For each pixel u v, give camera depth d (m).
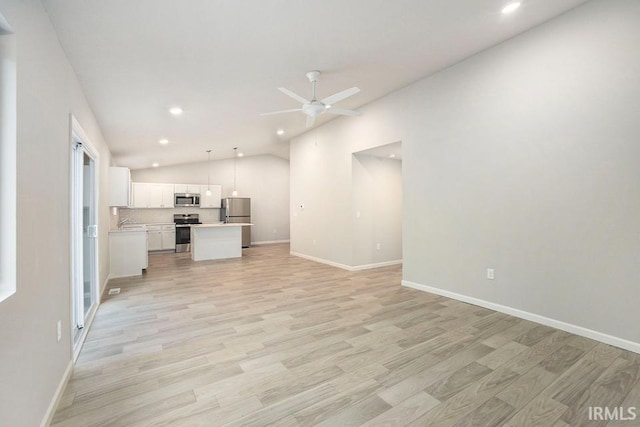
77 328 2.97
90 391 2.03
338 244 6.18
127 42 2.62
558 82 2.96
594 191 2.74
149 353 2.56
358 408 1.84
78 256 3.02
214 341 2.79
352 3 2.43
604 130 2.68
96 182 3.91
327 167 6.40
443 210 4.09
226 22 2.52
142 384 2.11
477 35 3.18
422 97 4.30
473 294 3.77
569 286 2.92
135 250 5.51
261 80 3.73
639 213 2.50
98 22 2.27
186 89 3.77
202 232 7.15
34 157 1.69
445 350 2.57
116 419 1.76
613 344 2.63
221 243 7.36
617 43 2.59
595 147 2.73
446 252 4.08
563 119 2.93
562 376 2.16
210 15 2.40
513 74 3.29
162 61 3.04
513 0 2.60
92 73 2.99
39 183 1.76
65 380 2.12
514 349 2.58
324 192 6.53
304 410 1.83
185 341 2.79
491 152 3.53
